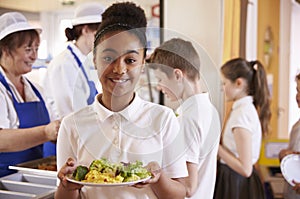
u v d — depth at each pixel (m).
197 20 2.75
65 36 2.09
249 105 2.21
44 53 2.11
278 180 3.39
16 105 1.92
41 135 1.74
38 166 1.90
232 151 2.19
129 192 1.10
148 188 1.11
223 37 2.74
